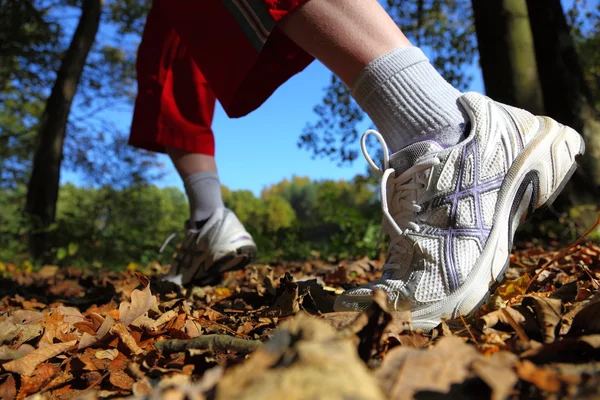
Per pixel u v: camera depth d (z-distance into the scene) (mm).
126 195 15398
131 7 13164
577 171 5035
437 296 1320
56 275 5660
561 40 5496
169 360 1139
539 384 656
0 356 1226
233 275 3580
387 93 1521
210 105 2678
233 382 566
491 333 1062
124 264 7648
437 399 668
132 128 2656
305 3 1546
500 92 5387
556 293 1421
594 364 743
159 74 2596
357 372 547
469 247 1358
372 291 1389
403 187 1471
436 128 1466
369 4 1542
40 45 10617
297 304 1669
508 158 1450
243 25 1690
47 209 8883
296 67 1877
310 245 7973
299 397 503
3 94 13281
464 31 10164
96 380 1128
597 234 4473
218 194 2705
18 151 14977
